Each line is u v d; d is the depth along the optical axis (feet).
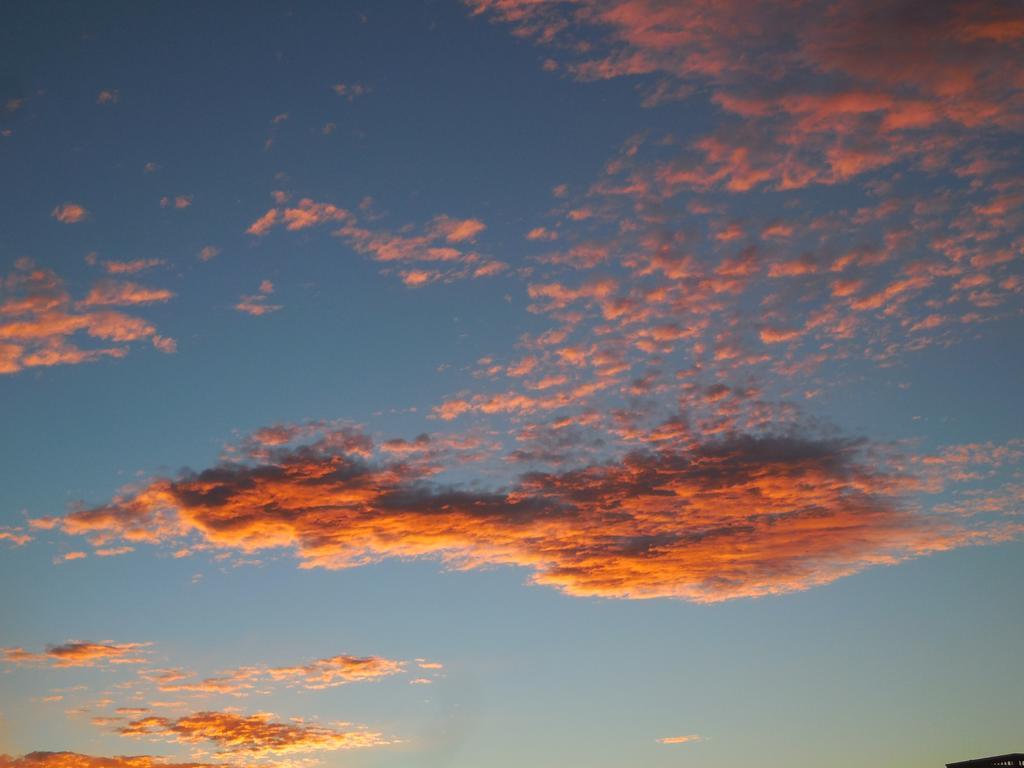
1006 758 168.96
